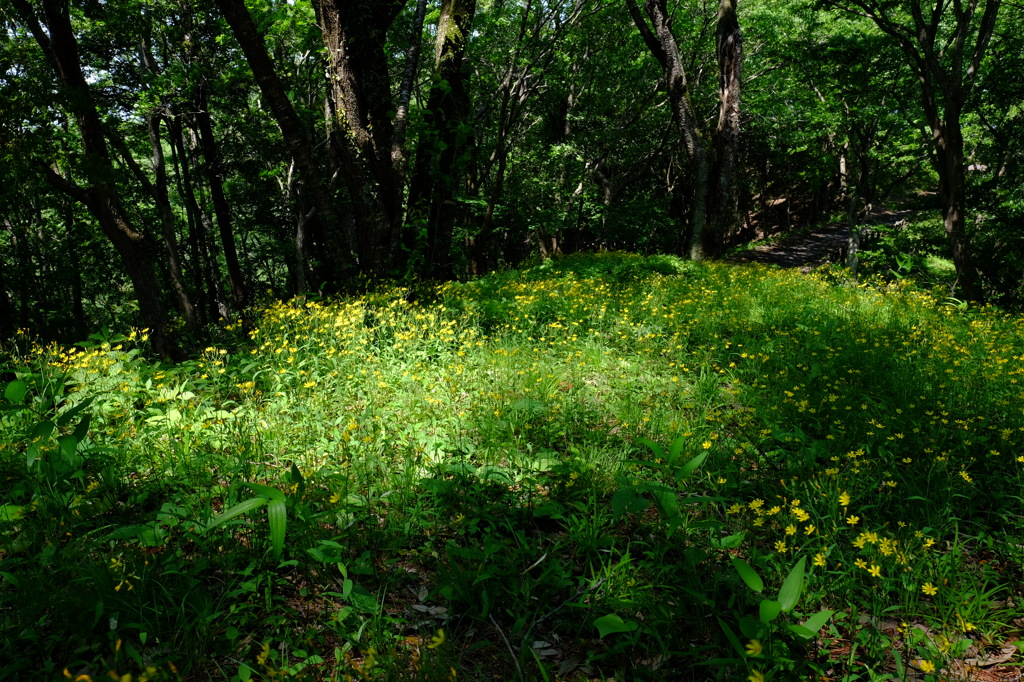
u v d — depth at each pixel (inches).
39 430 132.6
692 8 935.0
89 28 735.1
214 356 242.1
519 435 182.5
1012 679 98.7
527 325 303.0
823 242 1363.2
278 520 97.0
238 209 1150.3
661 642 99.3
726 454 170.4
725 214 682.8
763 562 119.9
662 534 130.5
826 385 224.2
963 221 626.2
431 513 135.7
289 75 796.0
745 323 317.4
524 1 770.8
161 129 943.7
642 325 296.7
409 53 430.9
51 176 489.4
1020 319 387.2
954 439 182.2
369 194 412.2
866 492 147.2
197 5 695.7
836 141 933.8
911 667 100.6
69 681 85.4
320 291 404.5
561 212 1009.5
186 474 145.1
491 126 930.1
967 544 137.9
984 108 749.3
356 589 108.0
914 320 353.7
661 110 1031.0
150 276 531.8
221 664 94.0
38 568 107.1
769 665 92.7
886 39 735.1
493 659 101.0
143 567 105.7
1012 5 665.6
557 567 118.6
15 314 1050.7
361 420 177.6
